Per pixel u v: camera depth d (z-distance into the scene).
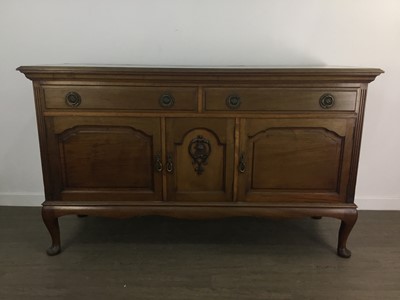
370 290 1.50
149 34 2.01
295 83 1.50
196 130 1.57
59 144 1.59
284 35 2.01
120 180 1.64
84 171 1.63
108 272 1.61
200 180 1.63
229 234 1.95
